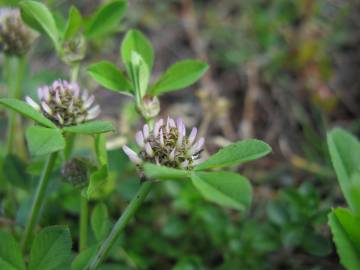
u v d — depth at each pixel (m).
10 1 0.09
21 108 0.06
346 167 0.08
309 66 0.15
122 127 0.13
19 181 0.09
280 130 0.14
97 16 0.09
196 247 0.11
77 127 0.06
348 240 0.07
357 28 0.16
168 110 0.15
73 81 0.08
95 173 0.07
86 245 0.08
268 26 0.16
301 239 0.09
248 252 0.10
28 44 0.10
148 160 0.06
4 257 0.06
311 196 0.10
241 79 0.16
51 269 0.06
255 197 0.12
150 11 0.18
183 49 0.17
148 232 0.11
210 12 0.18
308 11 0.16
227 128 0.14
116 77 0.08
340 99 0.15
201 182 0.06
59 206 0.10
